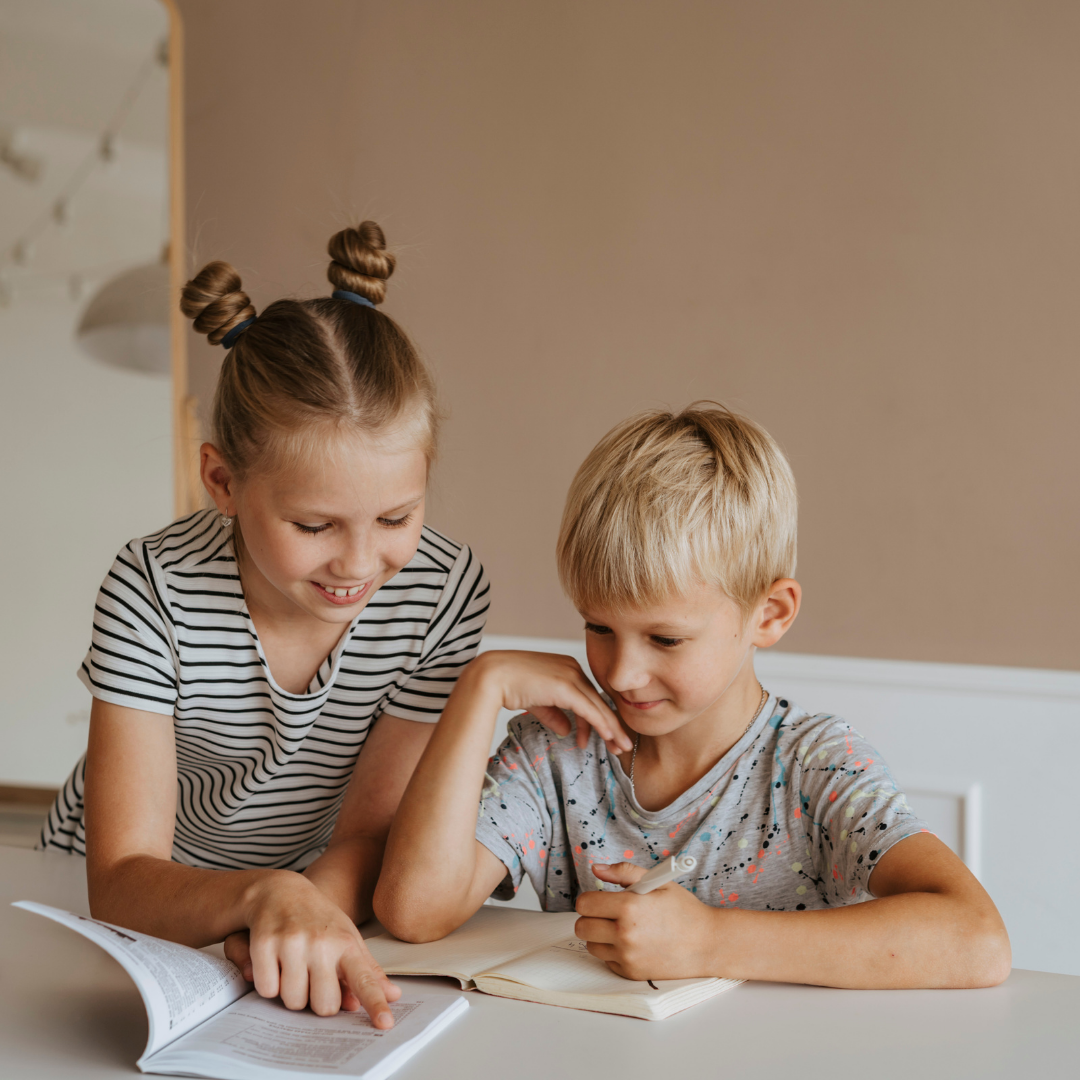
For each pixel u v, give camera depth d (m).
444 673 0.98
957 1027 0.64
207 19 2.10
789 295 1.73
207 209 2.11
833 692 1.67
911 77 1.66
